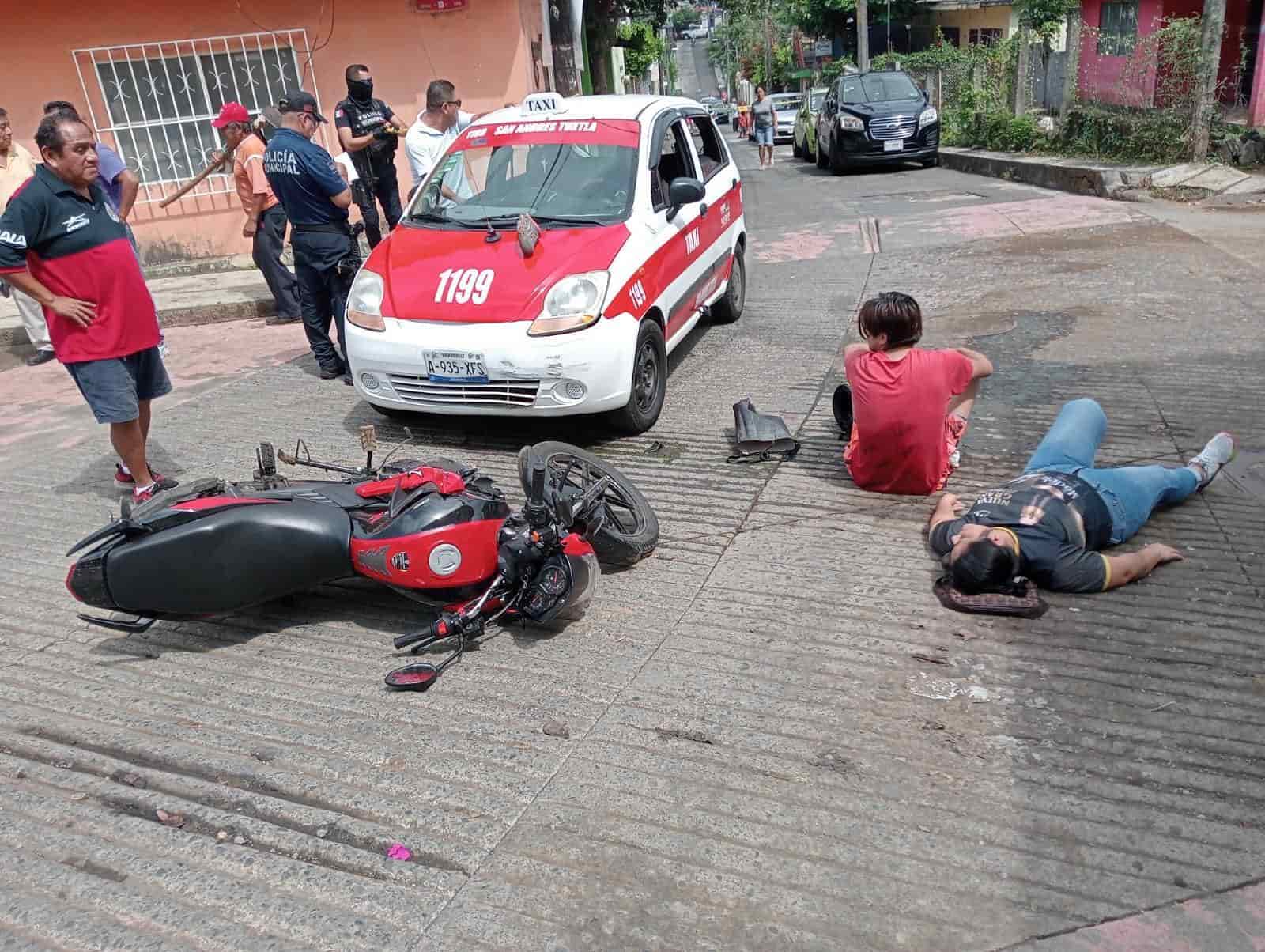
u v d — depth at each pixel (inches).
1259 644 135.3
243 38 426.3
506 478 205.0
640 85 2156.7
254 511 138.2
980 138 718.5
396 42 439.2
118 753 124.3
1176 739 117.9
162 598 136.9
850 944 92.2
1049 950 90.7
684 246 245.9
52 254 172.7
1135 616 143.8
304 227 253.6
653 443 219.0
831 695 129.2
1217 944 90.7
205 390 276.4
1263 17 538.3
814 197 584.1
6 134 282.5
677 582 160.4
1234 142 487.5
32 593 166.6
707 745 120.8
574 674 137.0
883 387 177.0
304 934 95.6
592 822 108.9
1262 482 181.8
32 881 103.4
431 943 94.0
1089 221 415.5
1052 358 253.1
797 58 2191.2
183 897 100.6
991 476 191.9
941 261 373.4
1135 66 547.8
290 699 134.7
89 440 241.4
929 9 1412.4
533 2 533.3
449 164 249.9
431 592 143.9
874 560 163.9
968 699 127.2
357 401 258.1
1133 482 159.3
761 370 263.3
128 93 423.2
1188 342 256.5
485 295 207.3
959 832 105.3
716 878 100.6
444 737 124.8
